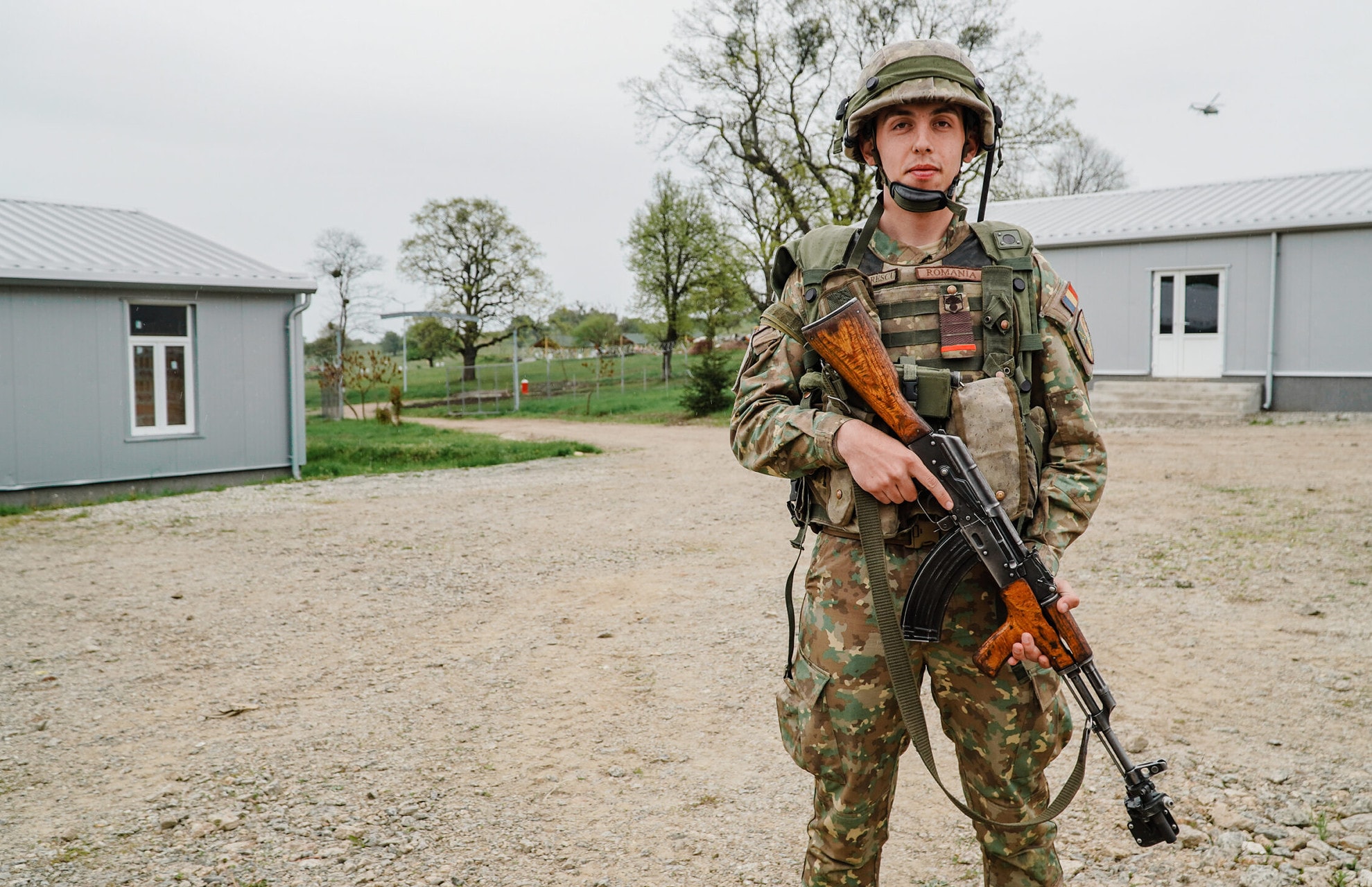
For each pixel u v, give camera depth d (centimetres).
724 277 3647
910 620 180
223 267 1427
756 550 773
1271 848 284
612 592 646
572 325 5953
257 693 461
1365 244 1738
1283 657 461
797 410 191
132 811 334
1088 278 2045
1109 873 276
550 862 293
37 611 629
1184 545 708
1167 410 1836
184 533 928
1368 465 1098
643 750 380
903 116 191
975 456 182
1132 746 361
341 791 347
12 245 1323
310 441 2106
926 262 195
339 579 707
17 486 1227
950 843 302
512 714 425
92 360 1292
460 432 2517
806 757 195
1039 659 178
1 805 342
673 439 2102
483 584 679
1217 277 1902
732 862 291
